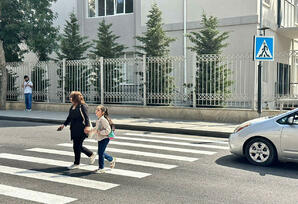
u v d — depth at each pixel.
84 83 16.86
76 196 5.29
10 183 5.95
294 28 17.70
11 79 19.19
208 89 14.03
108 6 21.39
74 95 6.97
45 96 18.08
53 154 8.25
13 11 19.12
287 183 6.02
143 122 13.23
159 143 9.84
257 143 7.34
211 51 14.55
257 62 15.43
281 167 7.21
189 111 14.11
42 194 5.38
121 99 15.82
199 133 11.38
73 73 17.23
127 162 7.52
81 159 7.79
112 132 6.73
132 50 20.38
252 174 6.61
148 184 5.91
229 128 11.71
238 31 16.81
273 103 12.91
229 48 17.08
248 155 7.46
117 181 6.09
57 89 17.73
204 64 14.08
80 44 19.91
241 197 5.25
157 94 14.92
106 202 5.02
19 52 20.62
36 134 11.27
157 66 14.93
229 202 5.03
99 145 6.64
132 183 5.96
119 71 15.80
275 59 13.73
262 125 7.34
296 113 7.12
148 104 15.23
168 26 18.64
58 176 6.39
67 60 18.44
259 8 16.56
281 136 7.10
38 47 19.38
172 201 5.06
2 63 18.45
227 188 5.70
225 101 13.66
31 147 9.09
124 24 20.62
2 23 19.27
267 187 5.77
